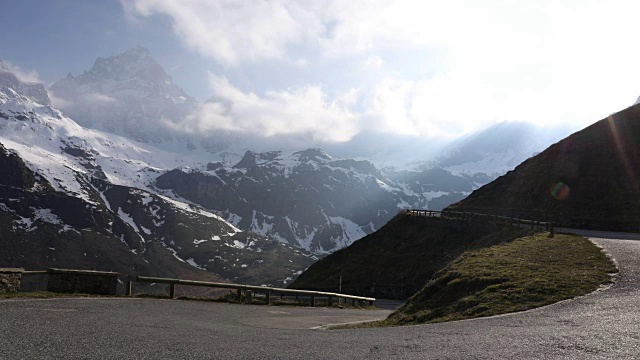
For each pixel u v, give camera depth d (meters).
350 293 58.38
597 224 56.94
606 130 80.75
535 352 10.88
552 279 21.75
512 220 56.84
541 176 75.31
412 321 21.28
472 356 10.71
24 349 10.41
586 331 13.05
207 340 12.79
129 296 24.73
